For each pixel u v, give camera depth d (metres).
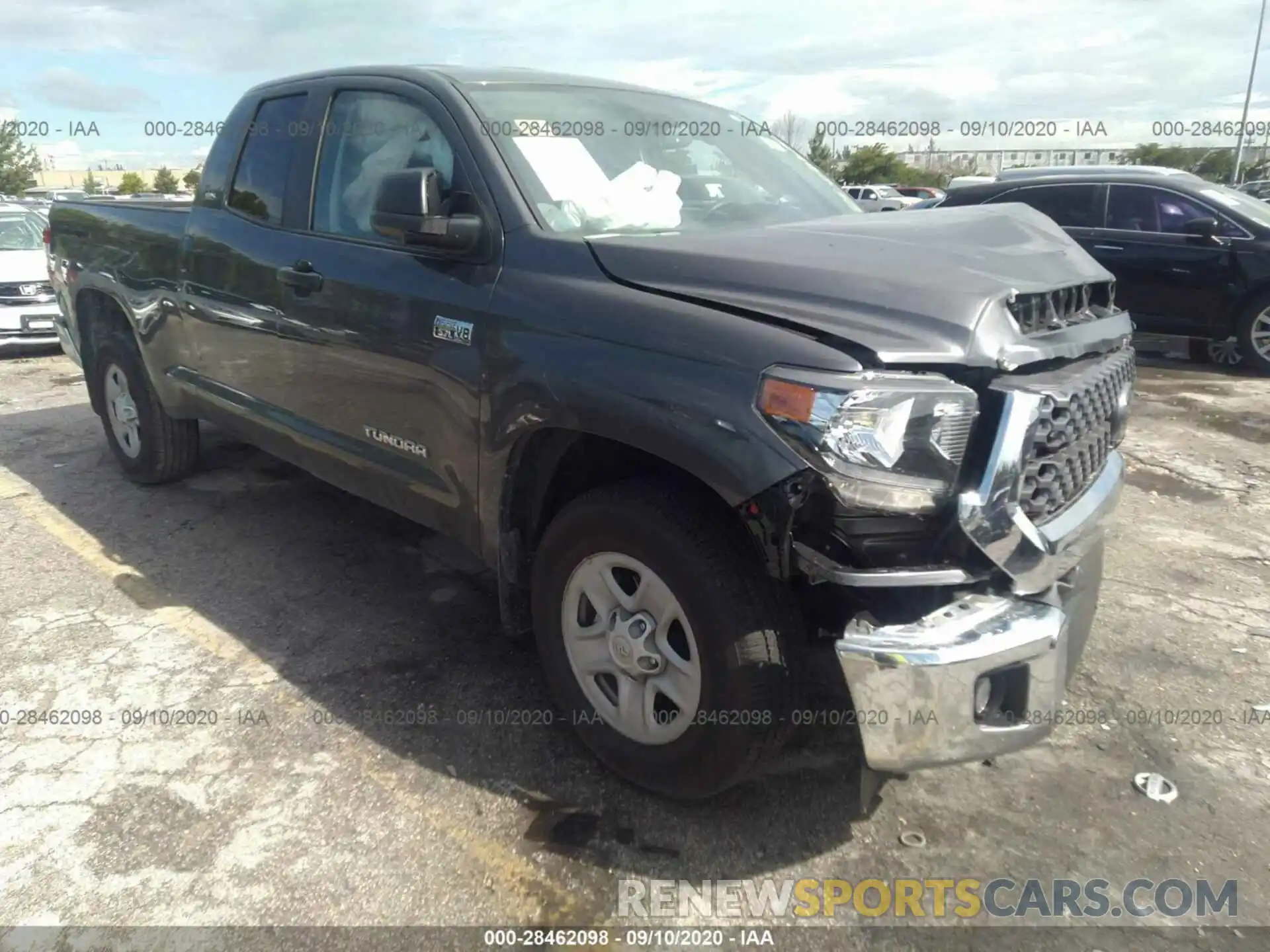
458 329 2.90
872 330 2.20
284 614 3.79
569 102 3.42
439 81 3.28
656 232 3.02
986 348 2.21
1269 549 4.53
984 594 2.28
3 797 2.70
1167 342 10.55
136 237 4.76
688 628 2.44
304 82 3.89
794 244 2.60
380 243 3.31
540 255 2.78
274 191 3.89
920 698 2.15
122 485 5.34
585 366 2.51
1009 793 2.78
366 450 3.44
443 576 4.17
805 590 2.46
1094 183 9.50
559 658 2.85
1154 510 5.07
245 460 5.75
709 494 2.46
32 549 4.42
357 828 2.59
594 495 2.62
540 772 2.84
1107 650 3.56
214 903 2.33
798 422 2.12
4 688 3.25
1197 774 2.86
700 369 2.30
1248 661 3.48
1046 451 2.34
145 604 3.87
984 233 2.75
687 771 2.54
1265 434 6.61
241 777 2.80
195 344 4.38
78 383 8.20
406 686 3.28
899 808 2.71
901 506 2.15
